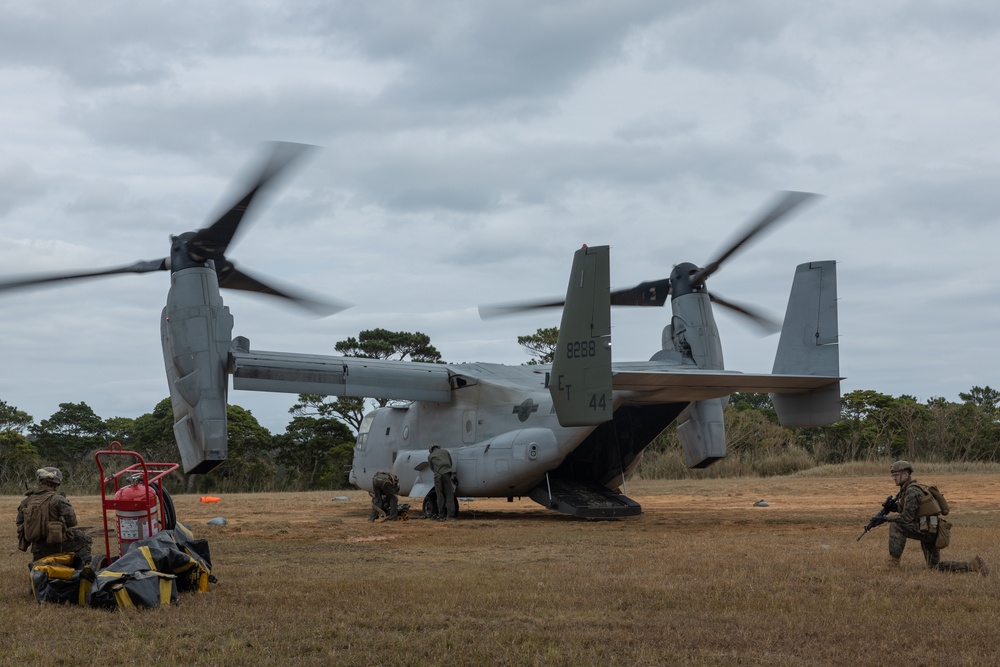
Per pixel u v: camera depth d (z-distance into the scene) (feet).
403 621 24.73
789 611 26.09
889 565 33.06
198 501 93.71
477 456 66.69
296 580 31.73
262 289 67.87
